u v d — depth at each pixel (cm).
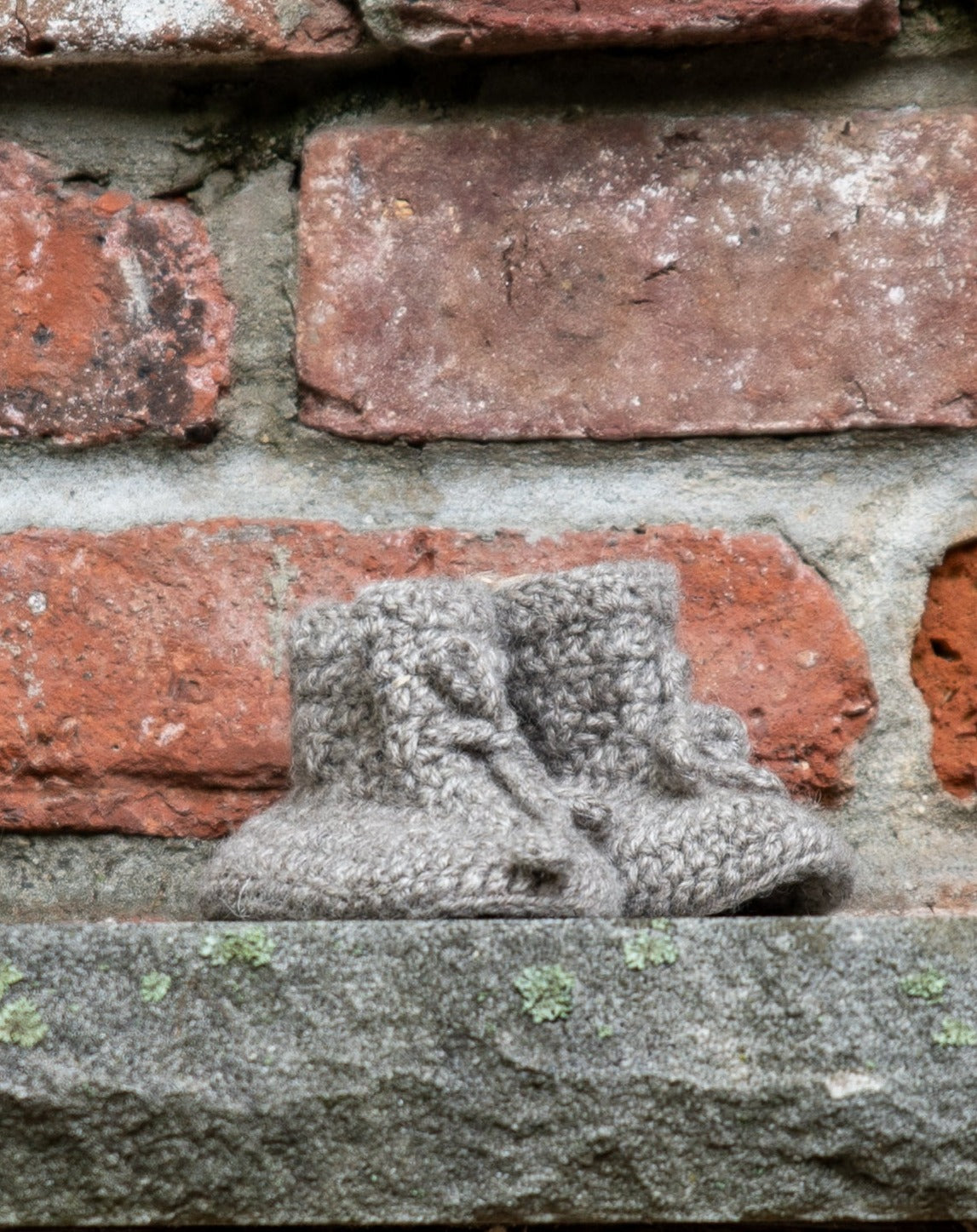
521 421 204
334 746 166
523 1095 138
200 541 204
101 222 208
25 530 204
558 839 149
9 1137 139
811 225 205
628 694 169
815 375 204
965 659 203
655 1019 139
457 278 206
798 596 203
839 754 201
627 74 208
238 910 154
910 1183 139
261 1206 138
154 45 204
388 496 205
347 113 210
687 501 204
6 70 209
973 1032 139
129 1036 139
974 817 201
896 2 200
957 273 204
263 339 207
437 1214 138
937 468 204
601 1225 151
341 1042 138
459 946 139
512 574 201
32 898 200
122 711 202
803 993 139
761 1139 138
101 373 206
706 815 158
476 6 201
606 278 205
